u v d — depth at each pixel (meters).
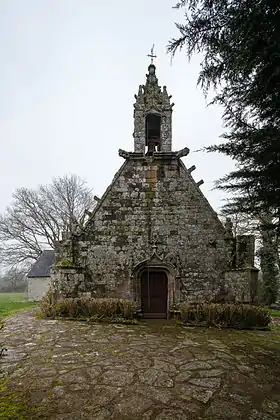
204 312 9.58
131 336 7.84
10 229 26.09
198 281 10.90
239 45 3.16
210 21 3.27
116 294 11.01
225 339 7.68
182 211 11.41
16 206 26.02
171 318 10.60
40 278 25.62
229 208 4.14
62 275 10.91
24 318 10.73
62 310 10.44
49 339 7.38
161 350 6.49
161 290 11.30
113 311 10.04
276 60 3.10
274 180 3.60
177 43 3.54
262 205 3.85
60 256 11.55
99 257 11.27
